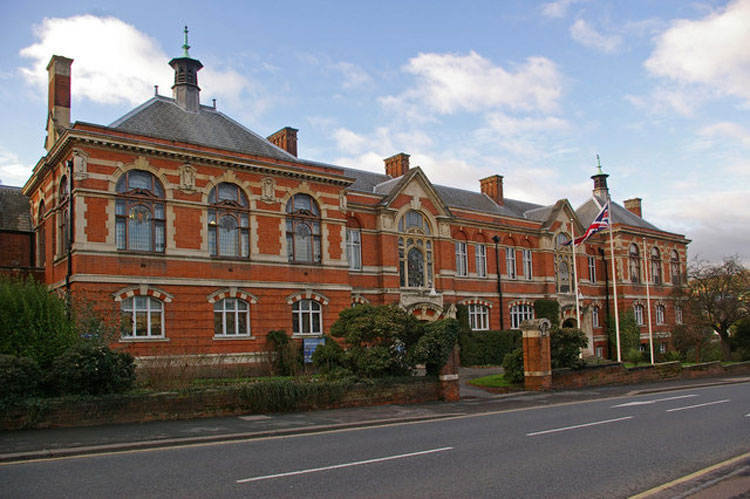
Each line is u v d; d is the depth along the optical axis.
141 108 30.73
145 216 27.66
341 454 12.35
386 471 10.71
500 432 15.52
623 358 53.69
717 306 51.28
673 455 12.34
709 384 33.22
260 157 31.31
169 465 11.24
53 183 29.08
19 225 34.19
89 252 25.64
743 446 13.35
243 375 28.22
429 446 13.34
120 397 16.44
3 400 14.91
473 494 9.20
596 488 9.66
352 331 22.80
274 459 11.82
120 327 23.48
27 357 16.08
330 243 33.72
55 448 12.71
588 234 36.50
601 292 56.50
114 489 9.42
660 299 60.31
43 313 18.64
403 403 22.47
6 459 11.77
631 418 18.17
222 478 10.16
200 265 28.72
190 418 17.52
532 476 10.40
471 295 44.53
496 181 53.09
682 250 64.94
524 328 28.69
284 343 29.92
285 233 31.92
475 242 45.88
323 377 22.14
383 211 38.62
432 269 41.62
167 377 19.75
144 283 26.91
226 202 30.05
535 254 50.28
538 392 27.42
